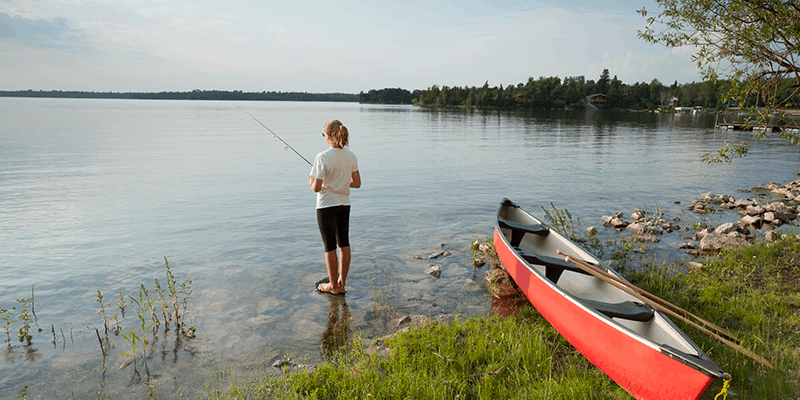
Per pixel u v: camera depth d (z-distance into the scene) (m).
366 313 4.98
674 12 5.48
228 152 20.69
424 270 6.34
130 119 52.28
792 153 22.12
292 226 8.53
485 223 8.93
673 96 138.75
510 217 7.30
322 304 5.21
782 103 5.11
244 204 10.36
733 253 6.44
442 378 3.44
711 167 17.02
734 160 19.34
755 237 7.42
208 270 6.25
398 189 12.42
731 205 10.36
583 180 14.04
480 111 112.06
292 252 7.04
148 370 3.87
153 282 5.82
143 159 17.83
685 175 15.27
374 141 27.95
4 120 42.69
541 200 11.18
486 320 4.60
